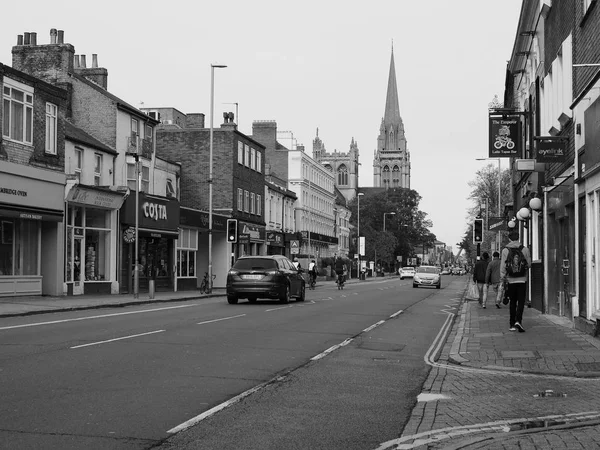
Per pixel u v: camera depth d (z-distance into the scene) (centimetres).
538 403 862
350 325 1925
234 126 5344
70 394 862
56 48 3656
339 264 5172
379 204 13188
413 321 2134
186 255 4556
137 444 644
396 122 18075
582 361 1172
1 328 1644
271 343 1445
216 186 5216
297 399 874
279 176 8050
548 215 2205
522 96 3262
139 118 3966
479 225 3278
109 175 3597
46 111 2941
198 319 1977
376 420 767
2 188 2625
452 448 628
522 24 2684
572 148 1775
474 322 2002
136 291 3089
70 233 3209
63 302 2608
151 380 973
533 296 2570
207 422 738
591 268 1550
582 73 1650
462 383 1012
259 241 5919
